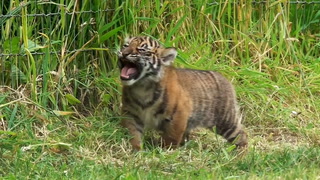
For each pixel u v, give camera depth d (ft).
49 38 40.68
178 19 44.78
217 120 39.11
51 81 40.37
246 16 47.42
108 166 33.40
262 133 42.09
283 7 48.49
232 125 39.06
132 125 37.40
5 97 38.70
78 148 36.40
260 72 45.16
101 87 41.81
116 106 41.29
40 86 40.70
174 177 32.19
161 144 37.55
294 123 42.93
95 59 42.22
